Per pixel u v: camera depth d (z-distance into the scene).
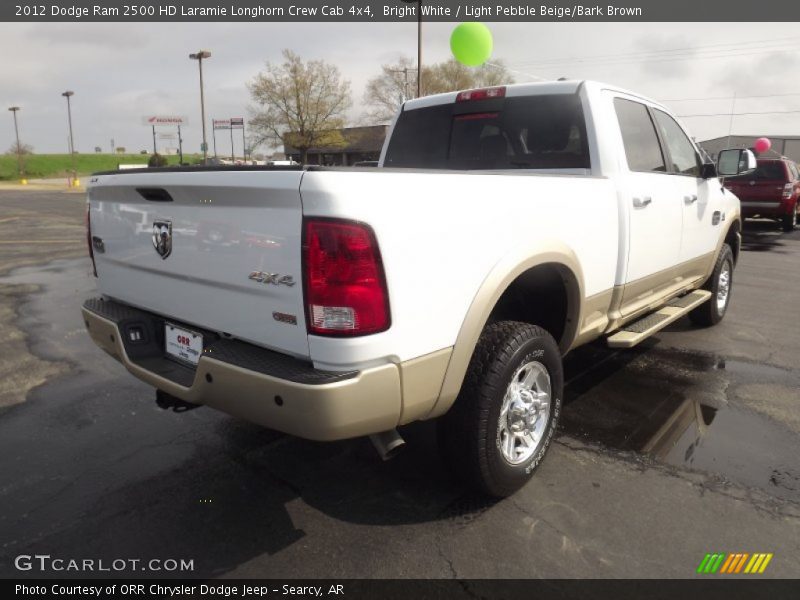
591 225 3.25
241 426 3.75
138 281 2.98
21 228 16.64
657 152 4.27
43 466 3.26
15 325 6.16
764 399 4.11
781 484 3.02
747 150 4.88
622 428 3.66
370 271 2.09
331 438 2.14
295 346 2.21
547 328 3.39
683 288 4.91
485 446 2.66
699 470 3.16
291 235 2.13
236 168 2.26
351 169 2.11
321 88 48.94
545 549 2.53
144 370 2.78
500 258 2.61
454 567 2.43
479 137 4.19
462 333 2.47
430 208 2.29
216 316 2.54
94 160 98.12
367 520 2.75
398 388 2.25
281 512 2.82
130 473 3.18
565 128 3.75
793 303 7.11
